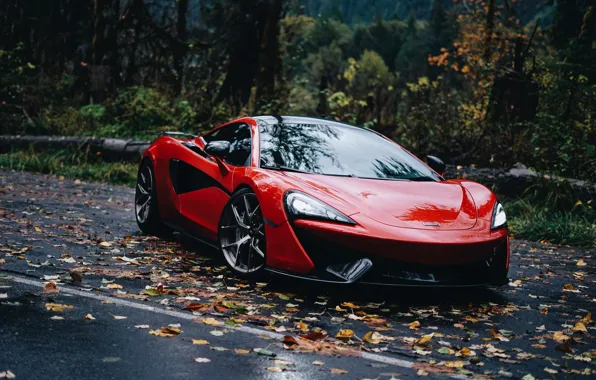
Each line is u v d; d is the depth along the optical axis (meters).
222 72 21.08
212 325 3.76
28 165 12.43
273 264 4.71
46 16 20.52
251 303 4.32
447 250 4.41
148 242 6.30
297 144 5.47
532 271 6.12
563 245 7.94
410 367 3.26
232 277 5.06
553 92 12.74
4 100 15.61
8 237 5.98
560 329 4.17
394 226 4.45
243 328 3.74
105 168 12.24
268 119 5.89
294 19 21.69
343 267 4.44
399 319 4.19
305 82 18.27
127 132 14.47
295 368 3.13
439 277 4.53
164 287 4.57
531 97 12.20
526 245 7.77
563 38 22.08
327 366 3.19
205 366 3.10
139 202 6.82
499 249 4.84
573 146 10.41
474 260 4.55
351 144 5.66
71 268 4.93
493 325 4.17
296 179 4.88
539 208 9.12
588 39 13.89
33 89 16.14
